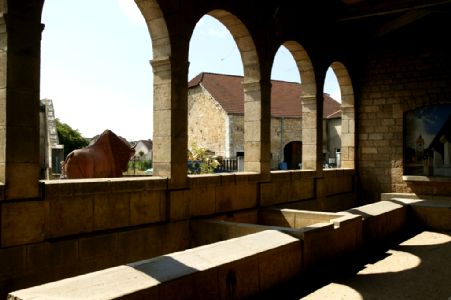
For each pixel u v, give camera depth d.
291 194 9.82
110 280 3.39
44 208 5.04
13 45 4.87
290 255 5.12
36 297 2.98
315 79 10.84
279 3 9.46
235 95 26.27
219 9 7.85
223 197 7.84
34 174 4.97
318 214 7.39
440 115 11.80
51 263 5.10
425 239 8.10
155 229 6.39
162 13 6.68
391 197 11.92
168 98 6.80
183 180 6.90
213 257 4.23
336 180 11.80
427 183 11.86
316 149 10.86
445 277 5.56
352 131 12.76
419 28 12.02
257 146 8.84
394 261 6.41
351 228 6.60
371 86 12.77
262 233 5.26
